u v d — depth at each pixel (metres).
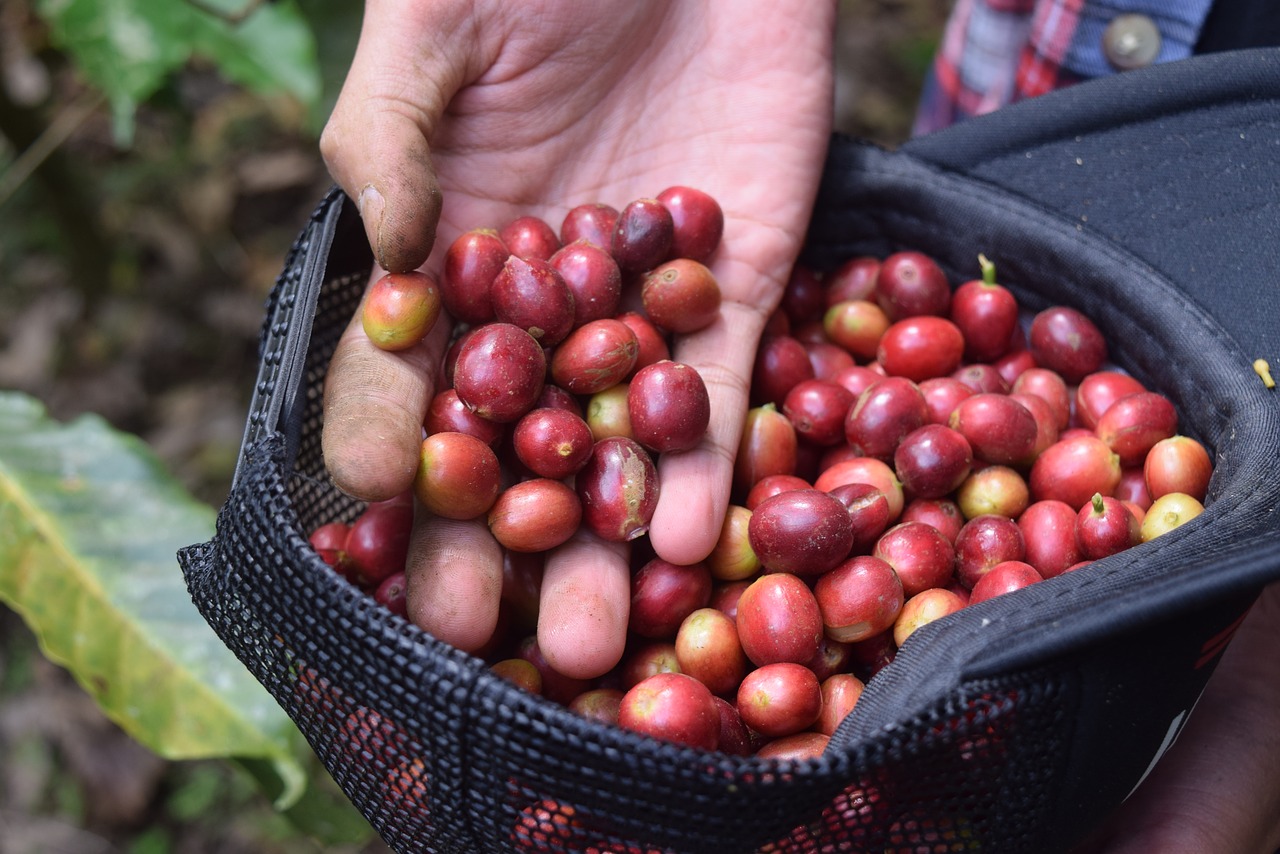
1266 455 0.34
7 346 0.63
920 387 0.40
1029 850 0.31
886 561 0.36
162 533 0.42
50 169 0.55
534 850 0.31
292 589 0.31
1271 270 0.36
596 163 0.41
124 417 0.62
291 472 0.33
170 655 0.41
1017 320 0.40
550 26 0.38
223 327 0.65
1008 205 0.39
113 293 0.64
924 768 0.30
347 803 0.50
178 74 0.67
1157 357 0.38
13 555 0.41
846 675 0.35
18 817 0.52
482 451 0.35
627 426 0.37
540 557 0.36
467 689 0.30
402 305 0.35
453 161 0.39
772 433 0.39
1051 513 0.37
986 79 0.45
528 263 0.37
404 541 0.37
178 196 0.67
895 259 0.41
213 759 0.54
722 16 0.41
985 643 0.30
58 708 0.54
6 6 0.59
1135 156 0.38
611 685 0.37
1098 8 0.41
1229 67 0.37
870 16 0.79
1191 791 0.35
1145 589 0.30
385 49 0.37
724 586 0.37
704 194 0.39
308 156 0.69
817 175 0.41
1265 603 0.37
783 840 0.30
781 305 0.42
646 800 0.30
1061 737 0.30
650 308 0.38
